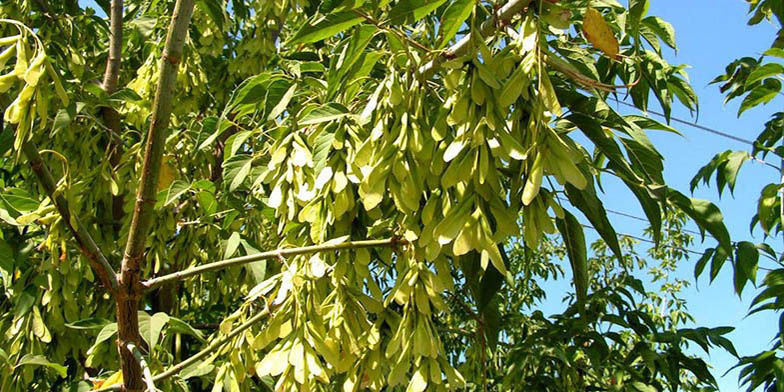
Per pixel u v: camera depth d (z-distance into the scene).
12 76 1.39
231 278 3.78
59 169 3.75
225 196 2.89
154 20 4.07
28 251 3.21
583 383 3.50
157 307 4.09
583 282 2.06
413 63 1.76
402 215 1.85
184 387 2.40
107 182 3.55
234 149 2.44
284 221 2.04
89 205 3.56
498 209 1.53
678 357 3.50
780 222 3.22
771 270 2.93
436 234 1.52
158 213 3.51
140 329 2.31
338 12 1.66
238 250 3.28
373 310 1.84
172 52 1.63
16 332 3.14
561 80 2.20
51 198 1.68
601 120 2.05
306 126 2.13
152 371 2.32
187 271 1.90
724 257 2.55
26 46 1.43
